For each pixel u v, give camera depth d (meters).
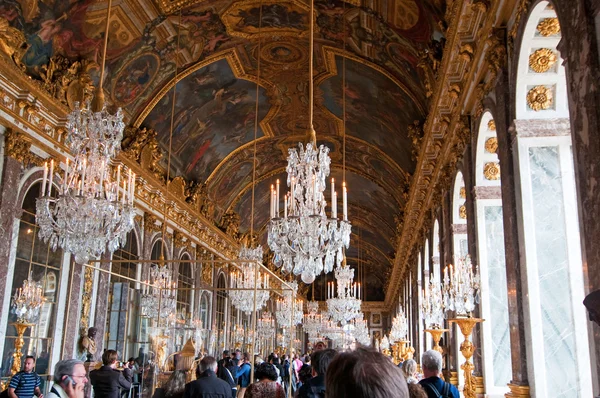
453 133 14.48
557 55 8.36
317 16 17.70
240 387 14.30
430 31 14.34
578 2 5.66
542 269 8.23
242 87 23.09
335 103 24.14
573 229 8.36
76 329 15.45
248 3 17.41
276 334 25.64
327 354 5.84
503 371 11.01
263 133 27.89
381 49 17.94
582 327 8.04
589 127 5.44
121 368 12.15
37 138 14.29
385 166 28.94
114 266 15.90
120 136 8.74
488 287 11.41
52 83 14.77
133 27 16.64
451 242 14.74
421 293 20.56
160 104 20.53
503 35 9.30
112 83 17.59
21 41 13.30
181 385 6.65
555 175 8.47
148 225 21.00
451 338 14.01
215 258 30.06
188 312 15.35
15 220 13.48
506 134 9.01
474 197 11.85
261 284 15.82
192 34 18.47
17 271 13.55
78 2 14.58
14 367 12.41
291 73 22.03
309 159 8.77
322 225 8.70
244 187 32.97
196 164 26.39
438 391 5.45
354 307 23.91
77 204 8.23
